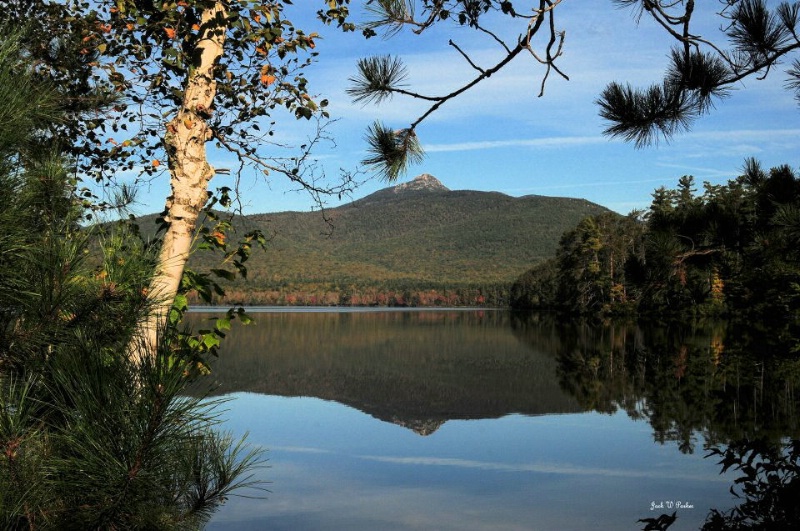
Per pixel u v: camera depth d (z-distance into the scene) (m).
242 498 7.91
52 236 2.36
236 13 4.27
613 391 16.98
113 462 2.00
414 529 6.90
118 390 2.04
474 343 37.41
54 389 2.29
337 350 33.44
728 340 26.95
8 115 2.26
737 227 6.42
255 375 22.20
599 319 55.56
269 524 7.00
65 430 2.08
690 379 17.67
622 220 59.78
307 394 18.05
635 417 13.30
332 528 6.84
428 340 40.50
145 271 2.40
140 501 2.05
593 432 12.22
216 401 2.11
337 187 5.23
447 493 8.32
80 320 2.23
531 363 25.98
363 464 9.81
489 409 15.63
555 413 14.70
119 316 2.28
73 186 2.60
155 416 1.99
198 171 4.30
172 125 4.33
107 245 2.45
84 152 4.78
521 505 7.80
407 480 8.94
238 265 4.70
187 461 2.20
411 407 16.02
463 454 10.66
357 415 14.58
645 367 21.48
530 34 3.25
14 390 2.15
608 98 3.92
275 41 4.67
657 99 3.82
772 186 6.40
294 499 7.91
